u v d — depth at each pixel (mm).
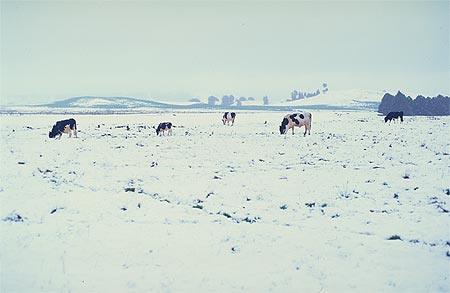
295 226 9648
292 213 10625
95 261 7598
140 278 6945
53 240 8562
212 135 31578
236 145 24188
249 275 7109
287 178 14695
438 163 17484
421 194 12352
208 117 74125
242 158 19266
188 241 8617
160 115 85188
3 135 30672
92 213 10539
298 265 7504
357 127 40125
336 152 20938
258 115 84125
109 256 7824
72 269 7250
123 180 14492
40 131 35312
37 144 24688
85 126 44500
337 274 7156
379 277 7047
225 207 11156
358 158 19031
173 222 9914
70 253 7930
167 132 35156
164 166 17281
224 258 7805
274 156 19766
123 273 7125
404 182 13891
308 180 14328
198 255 7922
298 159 18875
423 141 25641
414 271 7270
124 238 8750
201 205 11406
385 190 12836
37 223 9656
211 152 21312
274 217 10289
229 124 47656
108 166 17250
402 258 7797
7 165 17062
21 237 8680
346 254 7977
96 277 6965
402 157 19141
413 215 10312
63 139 28094
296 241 8648
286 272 7234
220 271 7258
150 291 6516
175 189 13094
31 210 10602
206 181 14250
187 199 11977
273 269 7344
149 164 17766
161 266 7430
